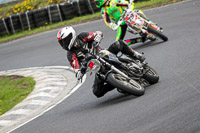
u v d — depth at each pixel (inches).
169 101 703.1
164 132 559.5
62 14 2687.0
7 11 3144.7
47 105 977.5
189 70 922.1
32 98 1056.2
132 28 1326.3
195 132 533.3
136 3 2554.1
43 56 1708.9
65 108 895.1
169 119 607.8
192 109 628.1
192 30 1421.0
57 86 1148.5
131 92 771.4
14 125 867.4
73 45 770.2
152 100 736.3
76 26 2298.2
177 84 818.2
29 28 2662.4
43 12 2667.3
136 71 823.7
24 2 3193.9
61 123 759.7
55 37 2129.7
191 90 744.3
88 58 765.9
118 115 695.7
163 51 1226.6
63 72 1330.0
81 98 953.5
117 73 794.8
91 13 2650.1
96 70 762.2
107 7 1315.2
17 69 1576.0
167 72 964.6
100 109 784.3
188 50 1143.6
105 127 647.8
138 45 1461.6
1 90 1242.0
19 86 1254.9
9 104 1071.6
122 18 1300.4
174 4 2175.2
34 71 1448.1
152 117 635.5
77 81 1163.3
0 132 836.6
